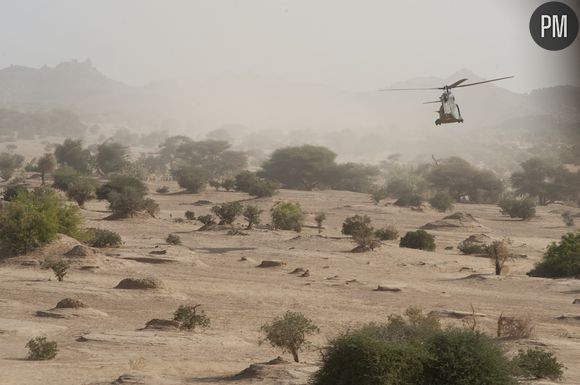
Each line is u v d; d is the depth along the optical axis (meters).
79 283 124.75
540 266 171.50
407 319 103.25
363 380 41.94
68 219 173.88
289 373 55.72
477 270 182.25
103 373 56.84
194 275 147.88
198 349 74.69
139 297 113.75
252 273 156.75
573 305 127.19
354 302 123.12
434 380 42.69
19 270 141.50
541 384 54.56
